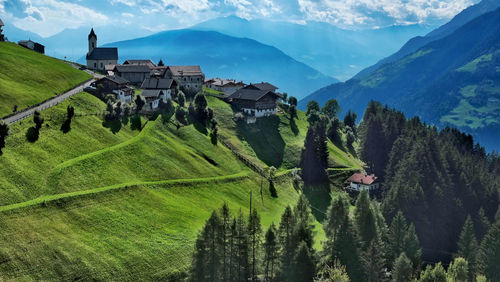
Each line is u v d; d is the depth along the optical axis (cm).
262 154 17225
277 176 15525
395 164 16612
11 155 9575
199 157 14262
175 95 18875
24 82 14225
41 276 7156
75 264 7550
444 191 13912
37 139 10644
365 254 9012
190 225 9844
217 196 12294
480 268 10512
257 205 13012
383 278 9000
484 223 13162
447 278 8919
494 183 15600
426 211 13050
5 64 14912
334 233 9375
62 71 16962
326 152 16812
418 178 13925
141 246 8538
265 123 19562
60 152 10669
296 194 15188
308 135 16838
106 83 16025
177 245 8912
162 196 10794
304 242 7831
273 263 8412
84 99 14400
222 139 16788
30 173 9325
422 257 12162
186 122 16175
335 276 7850
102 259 7862
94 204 9206
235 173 14438
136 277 7850
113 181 10450
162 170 12194
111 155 11500
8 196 8425
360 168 18275
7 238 7456
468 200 14500
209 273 7819
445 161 15788
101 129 12775
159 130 14475
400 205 12694
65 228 8219
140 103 15138
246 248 8094
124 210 9469
